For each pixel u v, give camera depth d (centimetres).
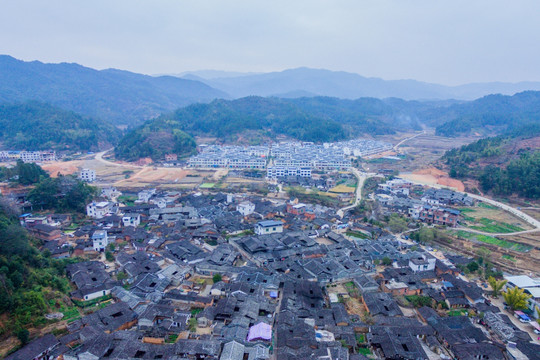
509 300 7469
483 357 5931
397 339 6191
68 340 5912
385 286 8150
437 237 11888
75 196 13462
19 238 7825
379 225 12950
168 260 9550
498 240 11819
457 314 7300
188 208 13750
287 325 6556
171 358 5472
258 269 8762
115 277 8600
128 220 12144
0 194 11825
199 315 6775
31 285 6981
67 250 9744
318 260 9331
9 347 5681
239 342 5909
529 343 6162
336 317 6888
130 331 6209
